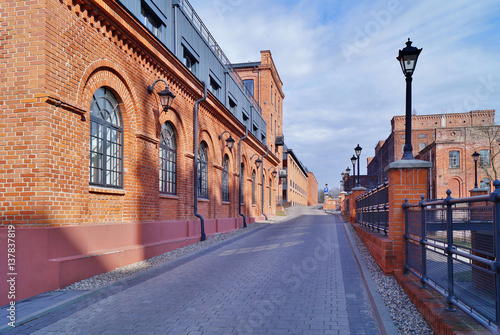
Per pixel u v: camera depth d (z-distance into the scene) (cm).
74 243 734
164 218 1211
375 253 870
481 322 337
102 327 492
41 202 665
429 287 538
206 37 1748
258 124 3073
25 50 681
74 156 749
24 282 634
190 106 1423
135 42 977
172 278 793
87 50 796
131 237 959
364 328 480
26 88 677
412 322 442
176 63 1218
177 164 1330
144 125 1049
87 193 802
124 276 789
